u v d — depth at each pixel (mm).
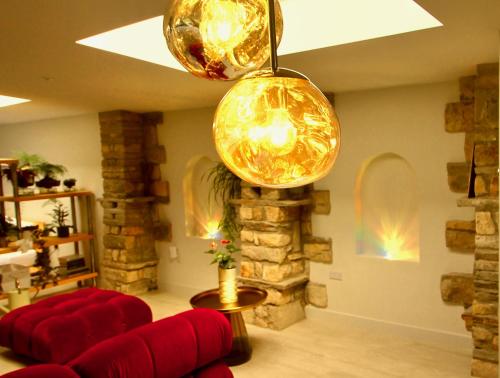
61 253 6523
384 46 2590
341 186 4328
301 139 1137
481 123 3129
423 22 2270
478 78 3092
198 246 5363
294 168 1160
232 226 4859
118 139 5445
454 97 3658
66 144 6270
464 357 3607
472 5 1925
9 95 4160
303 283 4617
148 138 5656
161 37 2871
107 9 1940
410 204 4129
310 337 4105
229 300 3693
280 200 4316
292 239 4496
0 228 5062
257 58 1529
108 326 3328
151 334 2633
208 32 1433
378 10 2393
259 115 1122
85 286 6059
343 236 4355
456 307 3773
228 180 4785
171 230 5621
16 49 2551
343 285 4391
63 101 4602
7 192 7309
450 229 3729
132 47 2756
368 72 3312
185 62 1496
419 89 3818
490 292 3158
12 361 3312
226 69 1514
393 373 3391
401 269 4035
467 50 2699
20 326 3225
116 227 5602
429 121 3789
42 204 6805
